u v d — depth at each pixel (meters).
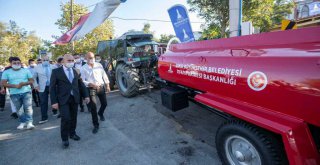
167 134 3.73
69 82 3.53
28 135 4.29
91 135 3.98
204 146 3.21
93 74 4.14
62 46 17.09
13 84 4.41
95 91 4.17
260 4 11.43
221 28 12.17
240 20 4.38
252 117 1.98
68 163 3.08
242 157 2.22
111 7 4.54
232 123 2.25
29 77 4.62
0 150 3.68
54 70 3.49
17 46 27.73
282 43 1.95
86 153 3.33
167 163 2.87
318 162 1.73
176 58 3.42
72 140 3.83
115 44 7.10
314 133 1.78
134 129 4.09
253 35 2.23
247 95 2.11
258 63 2.01
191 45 3.29
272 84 1.84
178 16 5.13
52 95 3.41
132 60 6.02
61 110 3.47
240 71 2.17
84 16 6.42
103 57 8.26
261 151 1.98
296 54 1.74
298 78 1.65
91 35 16.95
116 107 5.49
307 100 1.59
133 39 6.66
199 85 2.87
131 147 3.40
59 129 4.49
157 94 6.18
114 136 3.86
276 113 1.86
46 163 3.13
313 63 1.58
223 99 2.41
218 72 2.47
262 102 1.96
